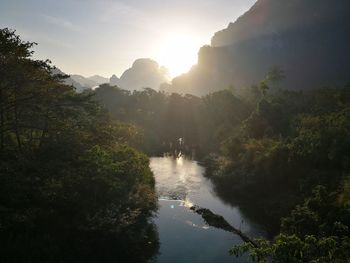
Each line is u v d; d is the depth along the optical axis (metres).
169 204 35.41
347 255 12.05
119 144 43.44
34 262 18.55
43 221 21.16
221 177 45.62
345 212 22.03
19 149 28.28
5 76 25.38
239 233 27.73
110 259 21.83
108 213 24.41
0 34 24.86
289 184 35.59
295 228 23.92
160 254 23.78
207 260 23.06
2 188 21.94
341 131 37.03
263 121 60.22
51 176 25.27
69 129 30.17
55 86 30.12
